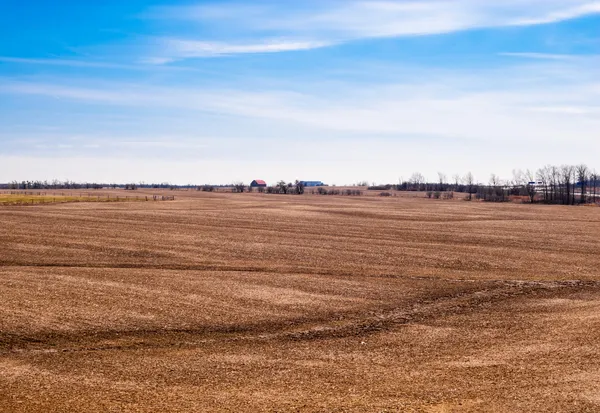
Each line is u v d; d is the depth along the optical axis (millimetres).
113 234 58062
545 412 15055
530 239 62188
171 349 22547
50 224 65000
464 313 29641
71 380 18250
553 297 33781
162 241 54375
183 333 24953
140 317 27062
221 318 27469
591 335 23719
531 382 17797
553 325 26188
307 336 24953
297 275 39250
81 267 40219
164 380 18406
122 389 17375
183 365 20250
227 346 23156
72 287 32438
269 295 32531
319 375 19047
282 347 23078
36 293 30562
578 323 26156
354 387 17641
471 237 63406
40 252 45781
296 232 65000
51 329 24562
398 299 32781
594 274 42469
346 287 35531
